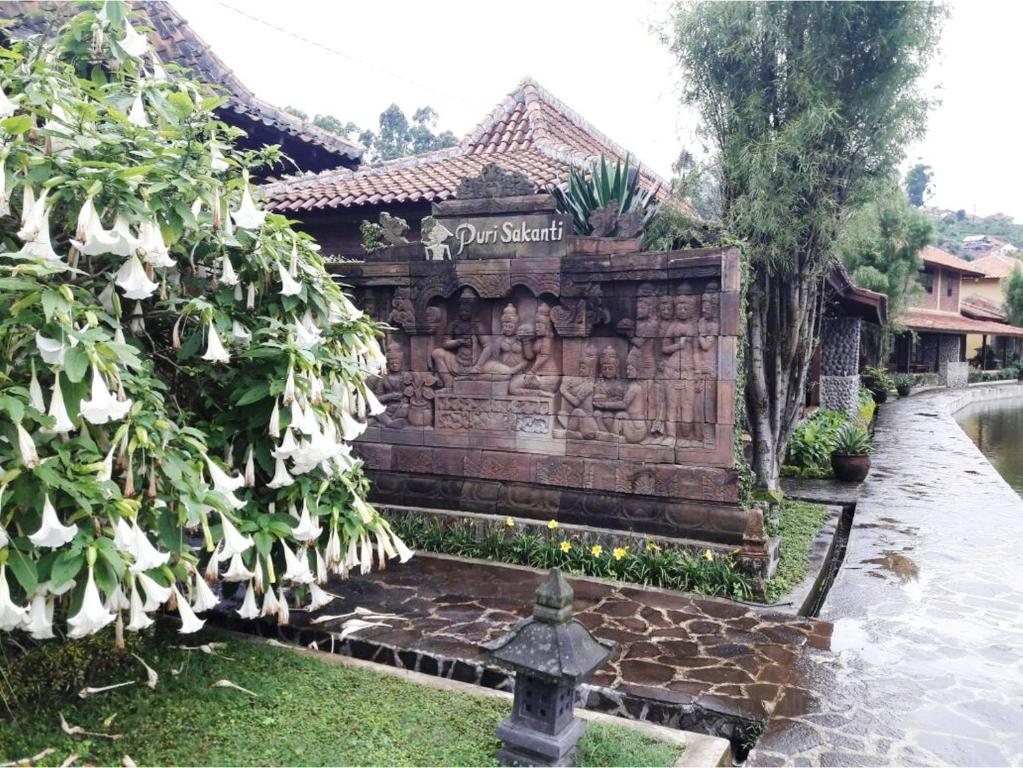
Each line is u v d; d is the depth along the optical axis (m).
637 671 5.00
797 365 9.79
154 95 4.38
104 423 3.58
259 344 4.43
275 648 5.21
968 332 37.12
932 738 4.23
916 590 7.11
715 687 4.76
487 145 13.91
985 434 25.41
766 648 5.45
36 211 3.47
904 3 7.84
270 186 13.06
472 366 8.34
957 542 8.98
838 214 8.68
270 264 4.71
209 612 5.82
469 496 8.23
